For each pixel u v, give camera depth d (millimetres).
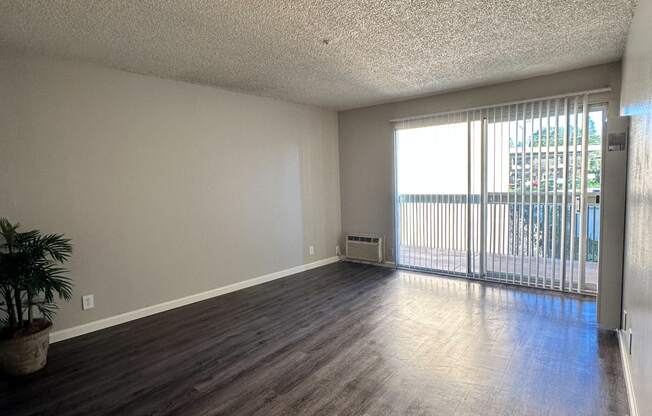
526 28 2736
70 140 3076
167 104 3732
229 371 2475
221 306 3812
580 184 3732
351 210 5738
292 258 5113
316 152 5445
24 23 2414
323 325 3219
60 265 3023
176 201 3811
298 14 2418
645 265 1736
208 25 2545
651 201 1592
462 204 4562
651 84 1646
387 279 4656
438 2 2312
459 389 2182
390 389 2203
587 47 3123
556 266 3924
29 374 2473
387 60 3367
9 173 2770
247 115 4496
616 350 2598
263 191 4699
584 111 3654
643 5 1969
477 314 3348
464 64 3523
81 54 2984
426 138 4832
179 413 2031
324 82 4039
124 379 2400
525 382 2232
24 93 2836
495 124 4234
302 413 1998
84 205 3162
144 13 2342
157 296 3664
